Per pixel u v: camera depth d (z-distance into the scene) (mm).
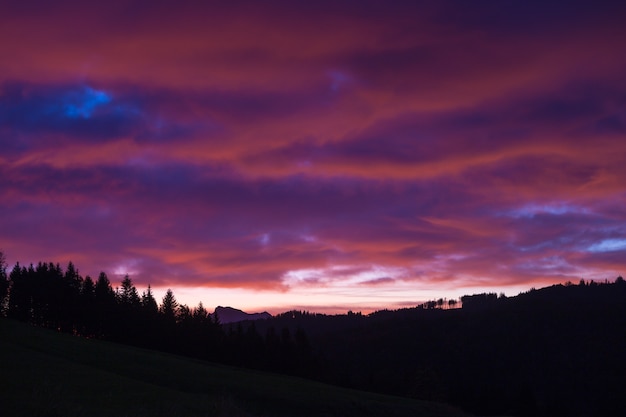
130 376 47812
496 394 93312
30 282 104750
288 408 42625
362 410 45406
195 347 101375
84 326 103688
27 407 19188
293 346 102938
